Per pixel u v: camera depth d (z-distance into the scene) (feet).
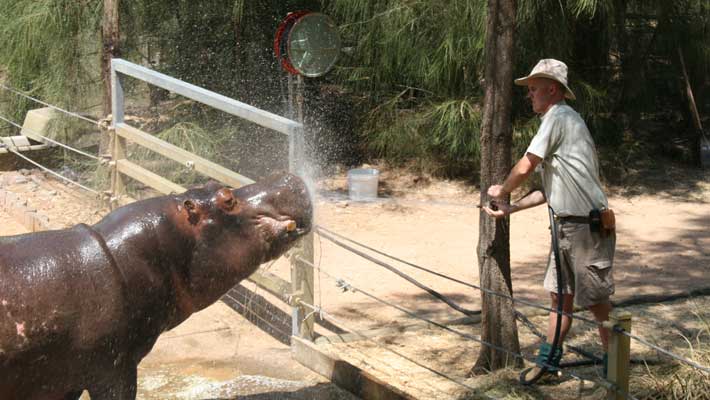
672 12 37.86
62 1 36.68
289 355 20.65
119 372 14.93
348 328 21.17
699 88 40.86
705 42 38.40
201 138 35.09
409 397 17.28
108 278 14.35
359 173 34.53
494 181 18.26
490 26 17.85
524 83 17.63
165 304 15.15
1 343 13.71
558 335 17.67
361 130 38.96
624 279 25.35
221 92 39.47
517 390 17.83
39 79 39.01
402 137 36.42
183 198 15.38
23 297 13.80
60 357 14.26
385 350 20.47
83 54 38.17
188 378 19.36
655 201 33.99
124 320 14.56
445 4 34.01
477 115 34.63
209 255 15.33
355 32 36.94
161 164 34.65
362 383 18.33
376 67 37.19
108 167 26.50
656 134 41.57
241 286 24.43
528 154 17.02
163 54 39.70
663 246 28.63
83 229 14.75
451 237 29.60
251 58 39.45
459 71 36.04
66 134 37.91
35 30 36.29
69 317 14.06
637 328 21.50
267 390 18.76
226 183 21.29
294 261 20.31
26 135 38.68
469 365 19.62
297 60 27.50
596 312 17.80
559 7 34.58
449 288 24.67
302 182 15.83
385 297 23.93
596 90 36.24
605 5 33.76
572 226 17.34
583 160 17.19
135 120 38.04
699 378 17.37
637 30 38.99
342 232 29.86
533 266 26.71
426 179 36.58
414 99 37.65
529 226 31.07
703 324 21.75
